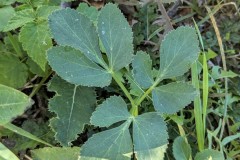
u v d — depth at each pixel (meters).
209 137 0.47
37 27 0.43
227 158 0.47
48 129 0.47
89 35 0.42
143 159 0.40
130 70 0.47
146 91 0.43
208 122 0.51
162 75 0.42
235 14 0.56
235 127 0.50
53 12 0.41
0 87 0.40
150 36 0.53
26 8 0.45
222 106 0.50
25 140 0.46
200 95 0.50
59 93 0.45
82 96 0.45
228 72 0.51
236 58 0.55
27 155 0.47
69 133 0.44
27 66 0.48
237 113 0.51
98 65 0.42
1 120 0.40
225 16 0.56
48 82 0.47
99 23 0.41
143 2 0.54
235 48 0.56
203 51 0.50
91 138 0.40
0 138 0.47
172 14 0.56
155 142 0.40
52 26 0.41
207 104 0.51
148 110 0.48
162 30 0.55
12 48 0.48
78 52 0.41
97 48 0.42
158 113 0.41
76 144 0.48
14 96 0.40
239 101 0.52
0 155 0.41
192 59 0.42
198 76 0.51
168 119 0.48
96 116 0.40
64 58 0.41
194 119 0.50
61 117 0.44
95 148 0.40
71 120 0.44
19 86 0.47
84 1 0.54
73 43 0.41
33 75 0.49
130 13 0.55
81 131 0.44
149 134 0.40
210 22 0.56
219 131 0.51
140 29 0.54
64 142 0.43
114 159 0.40
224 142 0.48
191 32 0.42
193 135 0.49
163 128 0.41
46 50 0.40
